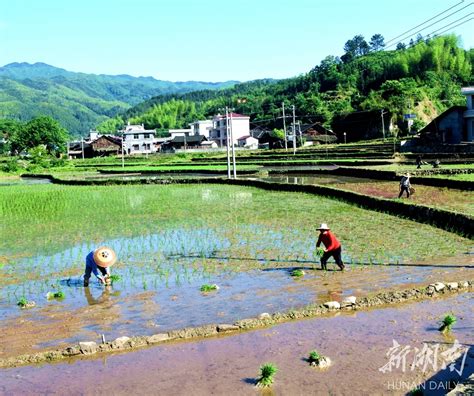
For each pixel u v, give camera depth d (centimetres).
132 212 3186
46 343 1151
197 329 1155
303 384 905
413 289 1337
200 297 1427
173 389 914
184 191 4388
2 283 1681
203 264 1794
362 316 1215
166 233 2416
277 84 19950
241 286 1510
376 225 2356
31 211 3475
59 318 1312
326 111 12694
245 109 16900
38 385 959
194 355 1048
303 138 11006
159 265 1811
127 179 5497
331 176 5041
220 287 1510
